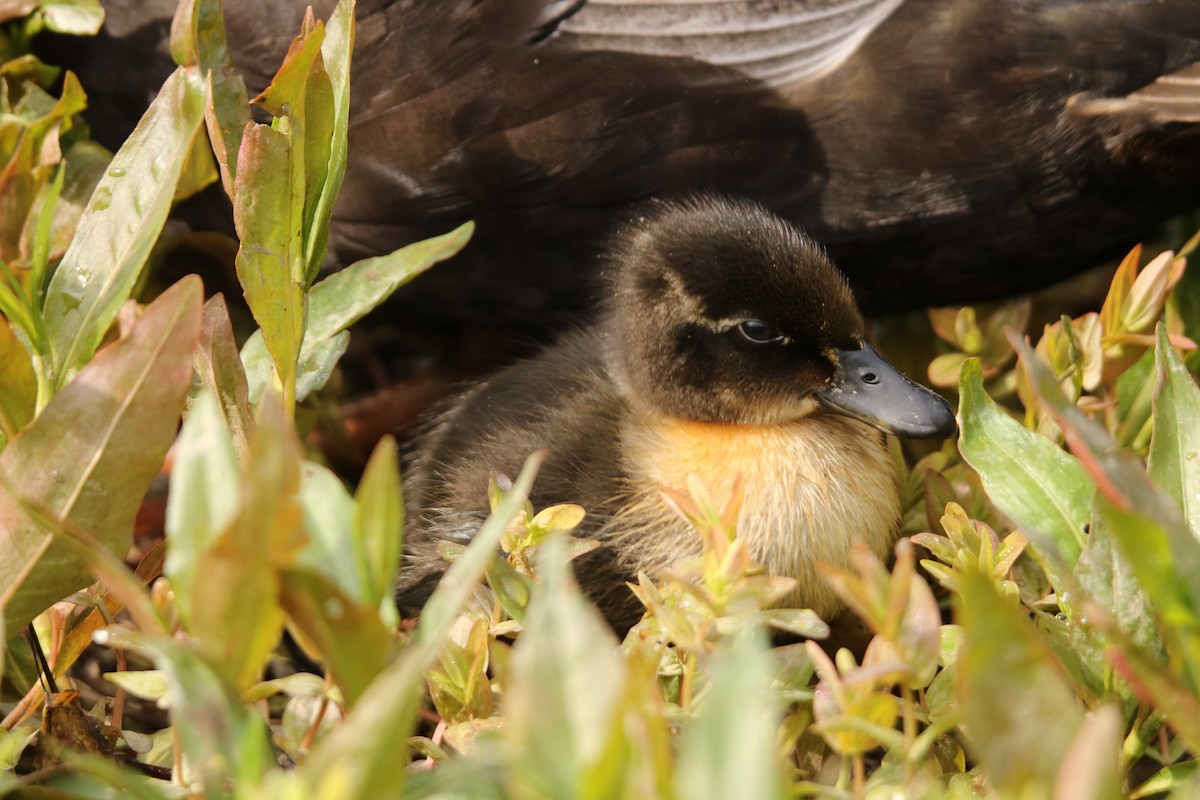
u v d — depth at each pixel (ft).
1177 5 5.20
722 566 4.92
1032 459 5.00
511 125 5.24
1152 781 4.94
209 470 4.84
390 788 4.56
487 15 5.24
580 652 4.48
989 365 5.25
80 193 5.24
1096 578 4.93
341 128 5.03
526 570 4.99
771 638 5.16
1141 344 5.15
